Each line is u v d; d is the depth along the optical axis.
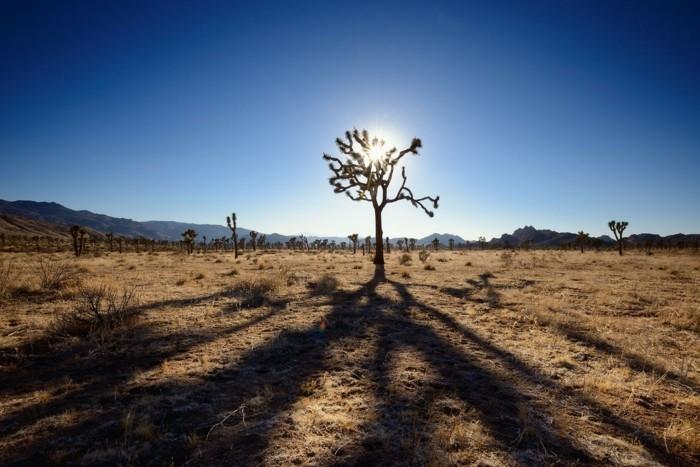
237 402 3.76
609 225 44.78
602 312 8.51
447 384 4.30
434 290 11.57
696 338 6.41
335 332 6.56
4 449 2.87
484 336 6.39
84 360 4.93
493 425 3.35
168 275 14.61
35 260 23.19
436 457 2.79
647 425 3.45
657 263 25.48
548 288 12.12
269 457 2.80
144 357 5.08
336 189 21.83
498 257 35.62
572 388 4.27
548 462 2.79
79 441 2.99
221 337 6.12
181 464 2.71
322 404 3.73
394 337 6.27
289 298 9.74
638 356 5.39
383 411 3.58
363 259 30.83
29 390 3.99
